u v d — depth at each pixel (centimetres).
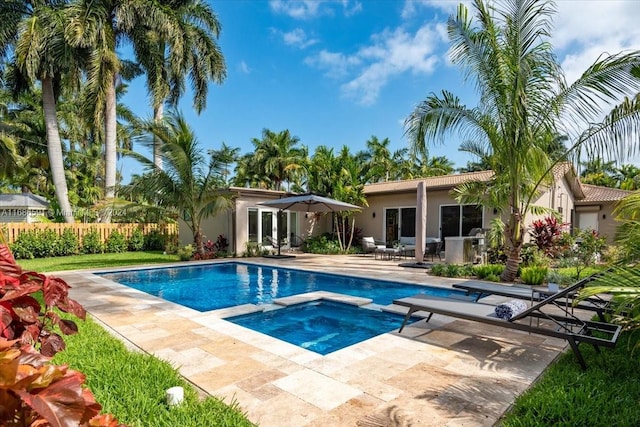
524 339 472
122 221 1841
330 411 286
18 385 102
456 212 1614
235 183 3644
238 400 304
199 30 1892
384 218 1903
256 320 653
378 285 985
